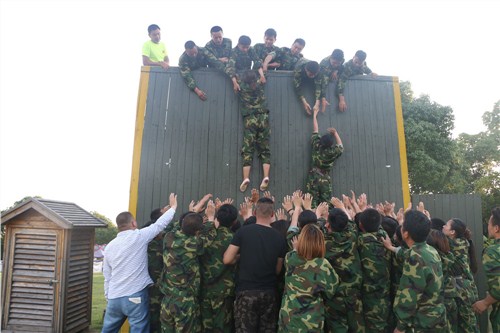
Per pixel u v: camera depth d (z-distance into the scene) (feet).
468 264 14.49
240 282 12.17
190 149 19.10
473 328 13.48
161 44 24.22
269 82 20.42
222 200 18.74
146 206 18.31
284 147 19.63
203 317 13.29
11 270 20.77
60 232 20.80
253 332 11.57
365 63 21.39
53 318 20.17
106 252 13.99
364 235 12.76
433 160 51.03
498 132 72.79
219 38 20.71
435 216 22.38
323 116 20.17
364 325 12.16
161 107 19.38
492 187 68.08
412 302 10.39
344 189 19.53
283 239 12.63
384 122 20.61
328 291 10.46
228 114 19.67
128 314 13.51
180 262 12.66
